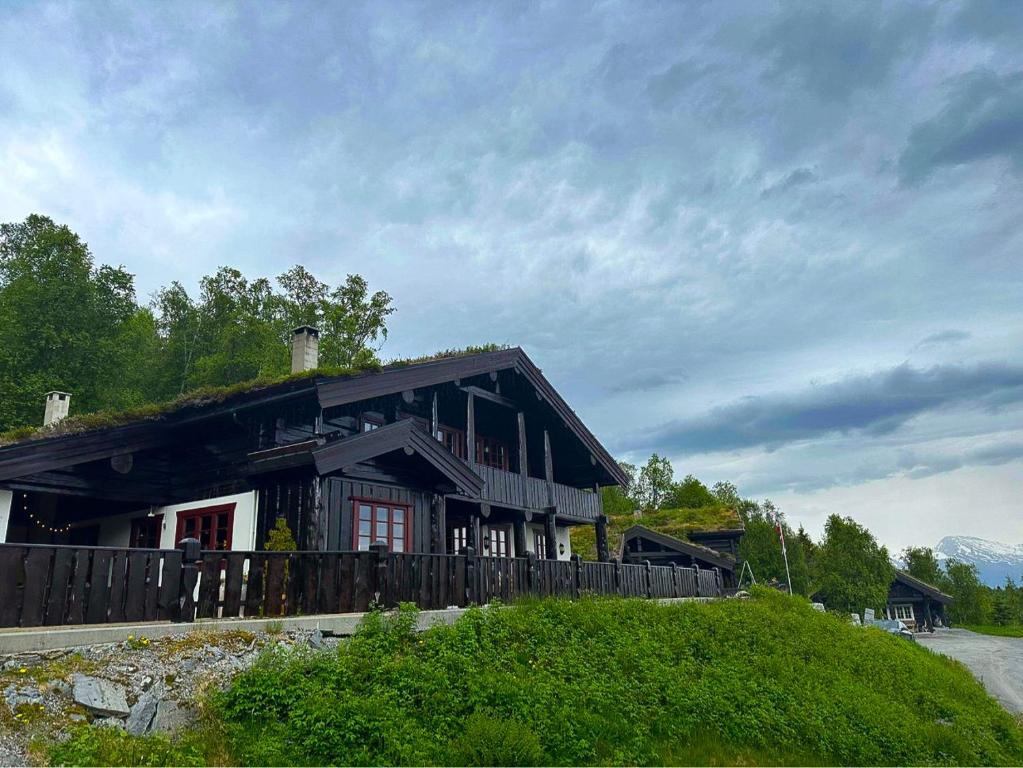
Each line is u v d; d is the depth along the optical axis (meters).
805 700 11.30
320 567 9.52
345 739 6.77
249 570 8.86
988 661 32.16
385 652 8.53
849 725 11.07
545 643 10.20
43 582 7.21
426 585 10.82
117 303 33.06
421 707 7.74
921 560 74.56
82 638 6.87
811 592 41.91
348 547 12.86
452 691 8.12
